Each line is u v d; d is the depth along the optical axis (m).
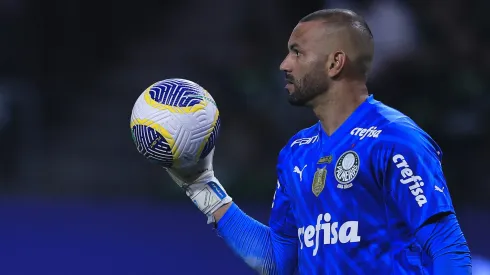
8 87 41.91
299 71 10.95
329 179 10.60
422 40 38.00
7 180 40.34
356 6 38.06
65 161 41.88
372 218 10.28
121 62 46.25
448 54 38.34
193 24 46.88
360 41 10.80
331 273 10.52
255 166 38.97
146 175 40.91
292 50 11.09
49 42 44.97
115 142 43.19
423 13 38.66
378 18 36.78
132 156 42.47
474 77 37.12
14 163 40.78
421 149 10.09
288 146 11.59
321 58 10.82
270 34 44.41
